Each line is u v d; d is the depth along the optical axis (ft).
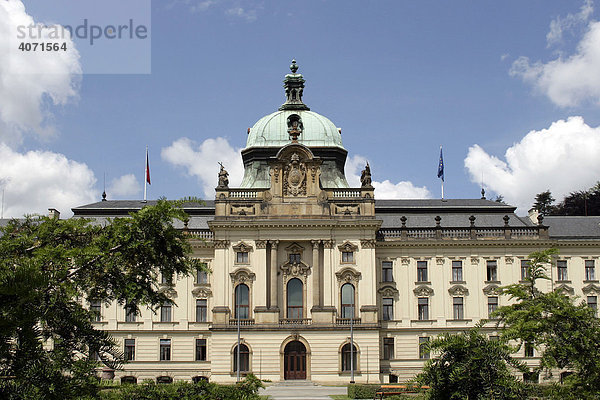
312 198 303.48
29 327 69.97
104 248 91.35
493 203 346.74
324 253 299.99
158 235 93.86
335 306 295.89
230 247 300.61
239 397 105.40
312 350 290.35
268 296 297.74
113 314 309.63
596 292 315.17
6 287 66.59
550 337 118.73
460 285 313.73
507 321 140.05
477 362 86.84
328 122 350.64
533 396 91.61
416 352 309.01
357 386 221.87
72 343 83.71
